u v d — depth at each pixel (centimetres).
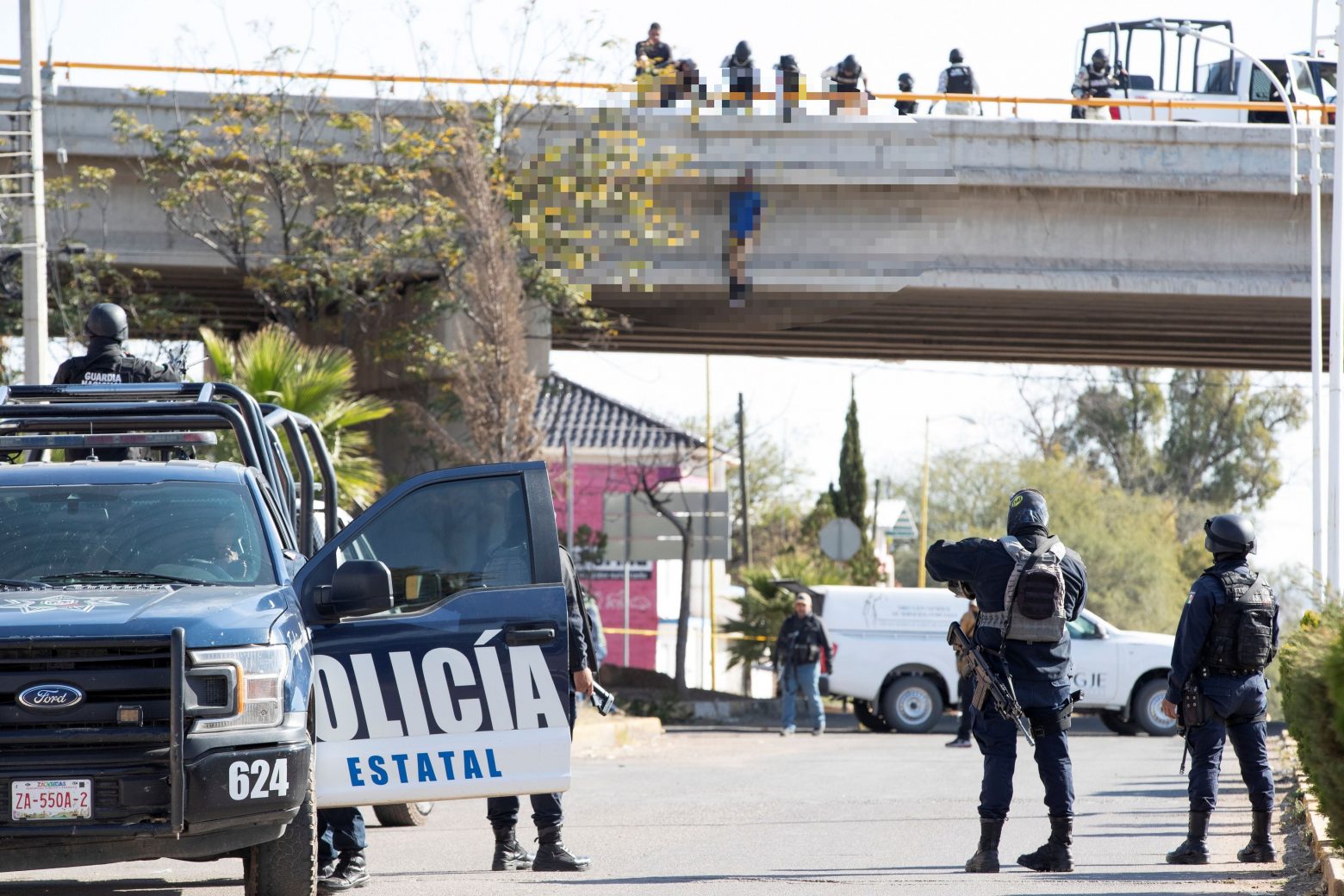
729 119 5453
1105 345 8062
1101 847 2338
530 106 5591
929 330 7425
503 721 1762
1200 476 16875
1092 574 13288
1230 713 2131
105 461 1978
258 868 1587
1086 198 6225
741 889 1844
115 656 1470
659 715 6372
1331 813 1634
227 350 4222
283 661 1534
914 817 2802
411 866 2172
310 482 2061
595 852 2312
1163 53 7244
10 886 2025
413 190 5716
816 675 5703
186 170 5781
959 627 2070
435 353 5484
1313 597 2088
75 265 5691
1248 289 6328
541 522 1811
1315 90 7244
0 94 5600
